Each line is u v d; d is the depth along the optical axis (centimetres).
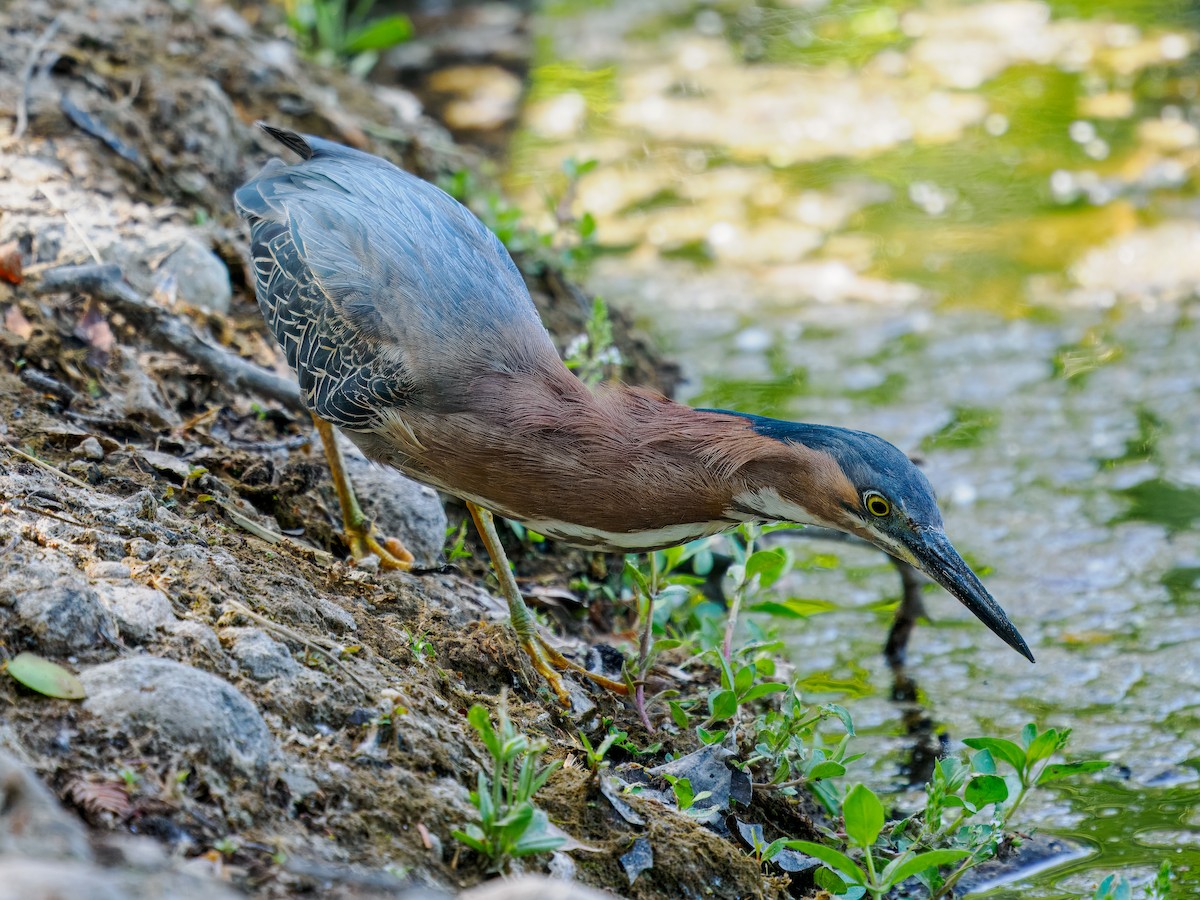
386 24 1755
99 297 1050
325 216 959
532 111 2048
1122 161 1891
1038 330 1571
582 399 864
